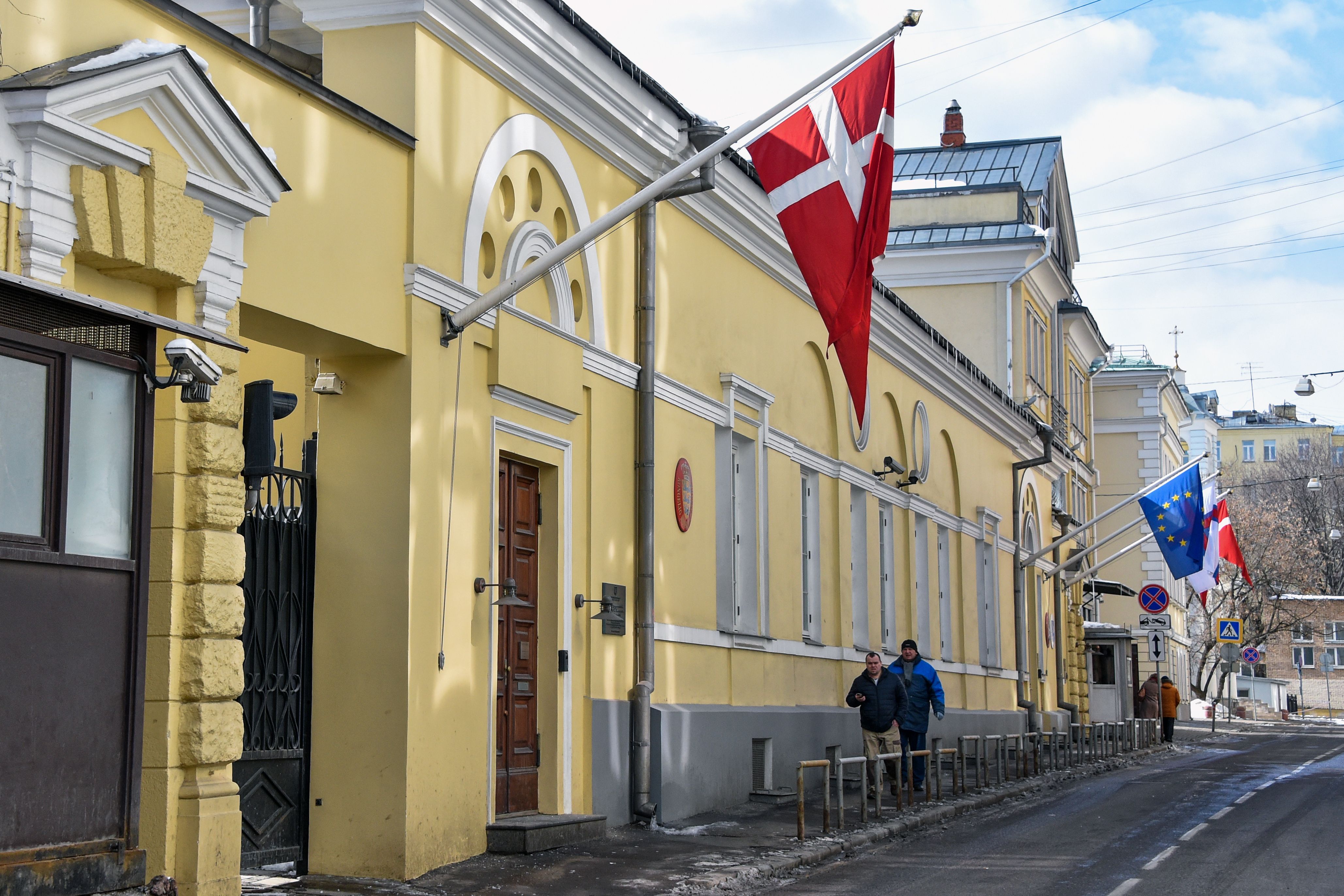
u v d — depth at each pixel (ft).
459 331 36.65
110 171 26.08
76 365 24.38
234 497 28.94
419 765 34.47
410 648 34.32
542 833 38.22
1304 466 298.97
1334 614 265.75
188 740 27.84
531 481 42.16
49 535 23.62
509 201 40.86
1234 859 40.55
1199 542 100.32
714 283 54.29
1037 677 111.55
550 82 41.68
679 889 33.63
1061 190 134.41
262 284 30.55
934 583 84.33
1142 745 104.01
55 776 23.63
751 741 54.19
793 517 61.57
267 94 31.22
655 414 48.39
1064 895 34.14
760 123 37.29
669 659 48.93
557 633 42.04
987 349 113.70
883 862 40.63
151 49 26.73
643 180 48.42
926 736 66.44
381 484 34.99
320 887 32.32
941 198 117.29
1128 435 174.81
